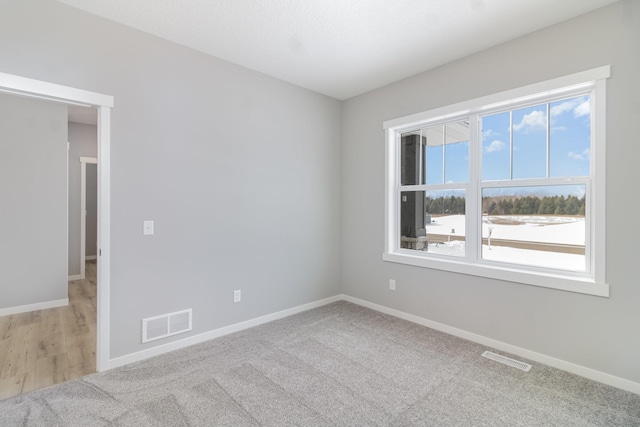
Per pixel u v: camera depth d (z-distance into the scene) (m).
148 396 2.05
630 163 2.12
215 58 2.94
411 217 3.54
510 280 2.65
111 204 2.38
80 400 2.00
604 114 2.20
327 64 3.09
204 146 2.88
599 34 2.22
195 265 2.84
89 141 5.41
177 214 2.72
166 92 2.64
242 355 2.62
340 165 4.14
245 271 3.20
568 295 2.37
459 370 2.39
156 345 2.62
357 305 3.94
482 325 2.84
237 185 3.12
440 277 3.14
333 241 4.07
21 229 3.71
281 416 1.87
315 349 2.73
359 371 2.37
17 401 1.98
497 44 2.71
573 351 2.35
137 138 2.50
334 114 4.05
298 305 3.69
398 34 2.56
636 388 2.10
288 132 3.54
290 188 3.58
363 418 1.86
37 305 3.79
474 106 2.86
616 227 2.17
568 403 2.00
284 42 2.69
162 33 2.55
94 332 3.11
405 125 3.46
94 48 2.29
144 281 2.55
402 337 2.98
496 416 1.88
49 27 2.12
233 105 3.07
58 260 3.91
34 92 2.07
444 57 2.94
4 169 3.62
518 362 2.51
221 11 2.26
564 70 2.37
